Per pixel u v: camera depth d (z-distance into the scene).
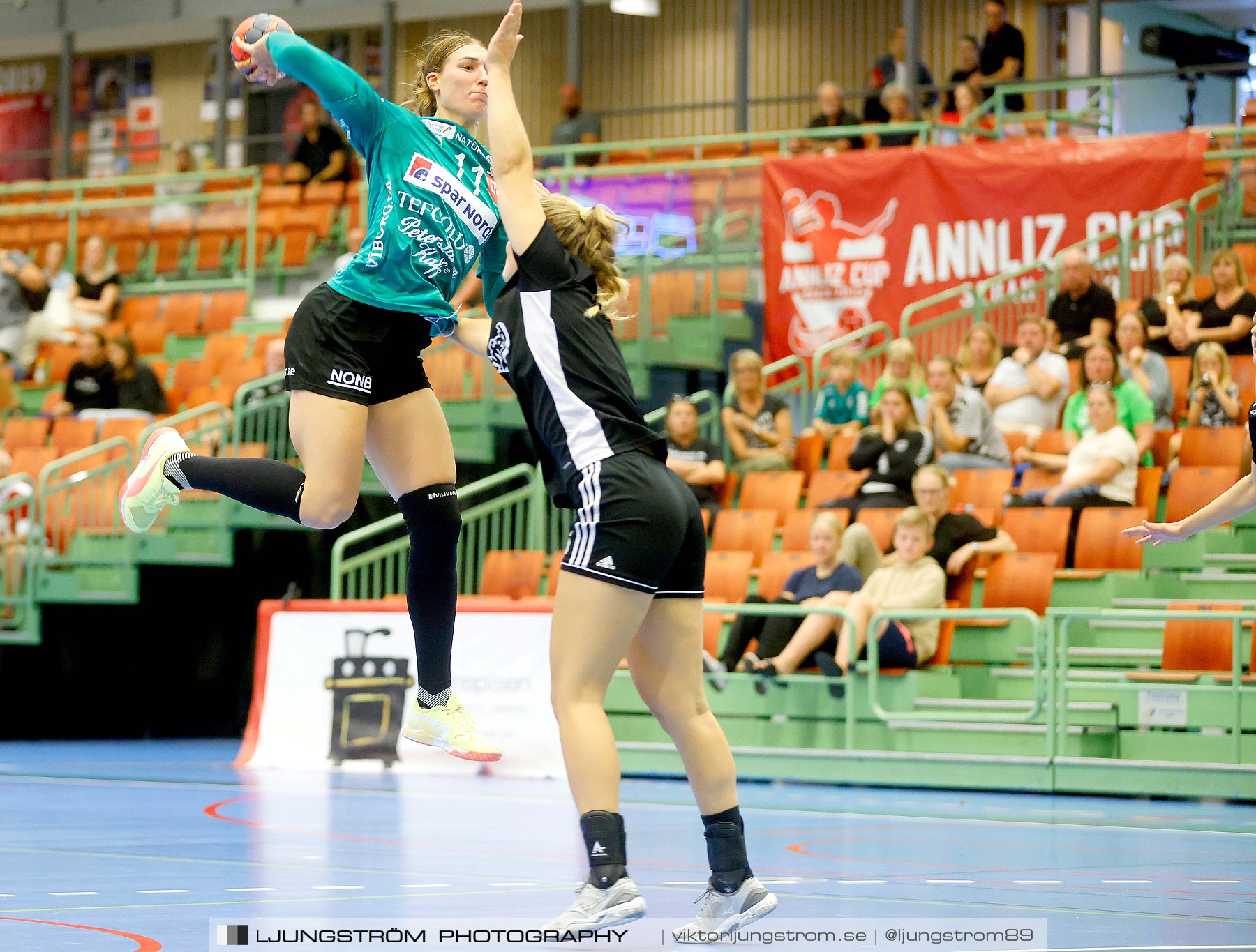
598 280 5.30
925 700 11.84
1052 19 25.64
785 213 17.50
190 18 27.88
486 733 12.66
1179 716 10.92
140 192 26.72
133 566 16.25
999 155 16.61
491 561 15.14
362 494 17.20
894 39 22.97
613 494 5.07
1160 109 26.34
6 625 16.36
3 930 5.30
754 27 28.02
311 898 6.10
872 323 17.08
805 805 10.30
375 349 5.42
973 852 7.83
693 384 18.09
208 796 10.79
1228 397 13.59
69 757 14.51
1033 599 12.40
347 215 23.05
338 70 5.40
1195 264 15.88
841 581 12.20
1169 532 6.25
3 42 30.50
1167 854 7.76
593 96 29.20
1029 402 14.62
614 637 5.10
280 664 13.66
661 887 6.59
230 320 21.75
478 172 5.58
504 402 16.78
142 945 5.00
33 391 21.02
